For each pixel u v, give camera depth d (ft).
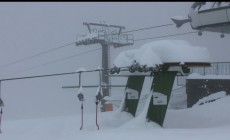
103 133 47.03
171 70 55.21
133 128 53.47
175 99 104.37
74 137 45.75
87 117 66.18
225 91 89.61
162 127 55.42
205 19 77.66
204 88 93.35
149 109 56.49
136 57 56.08
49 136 48.11
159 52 55.47
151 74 57.16
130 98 62.69
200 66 55.21
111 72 58.44
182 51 54.85
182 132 47.32
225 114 66.08
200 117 66.33
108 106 103.60
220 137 41.11
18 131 55.31
